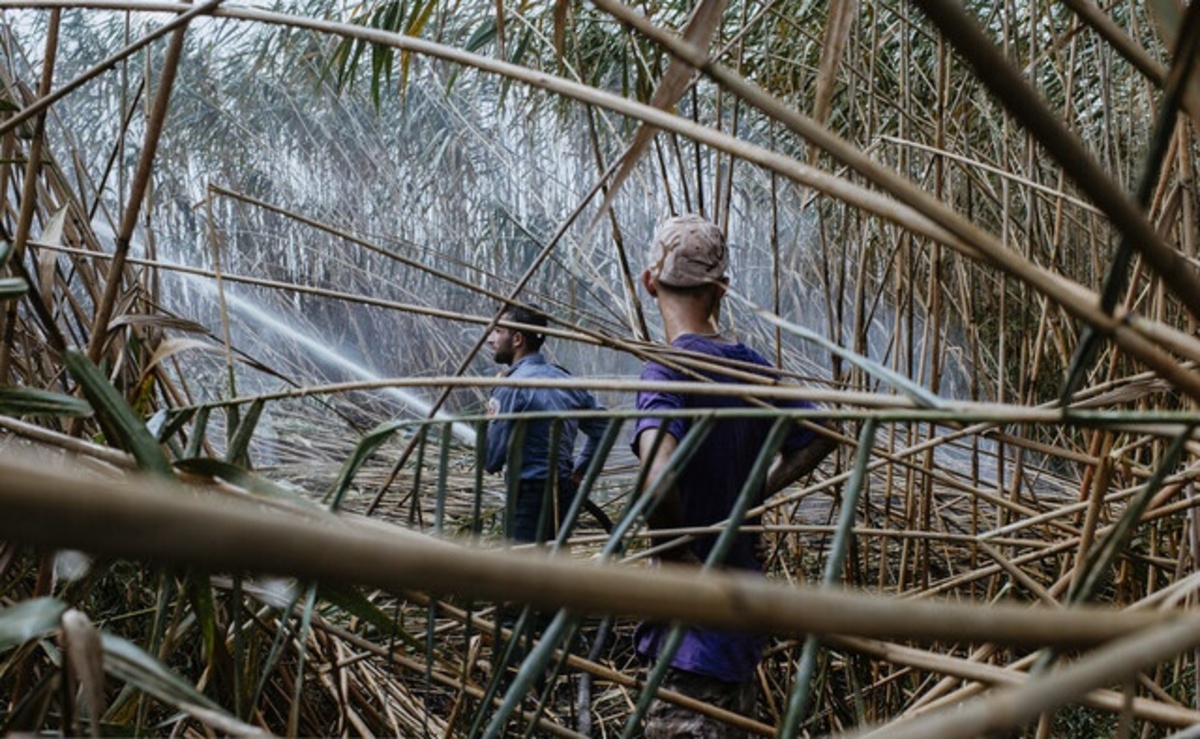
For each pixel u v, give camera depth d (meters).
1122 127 3.25
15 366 1.82
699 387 1.10
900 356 2.43
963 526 3.07
